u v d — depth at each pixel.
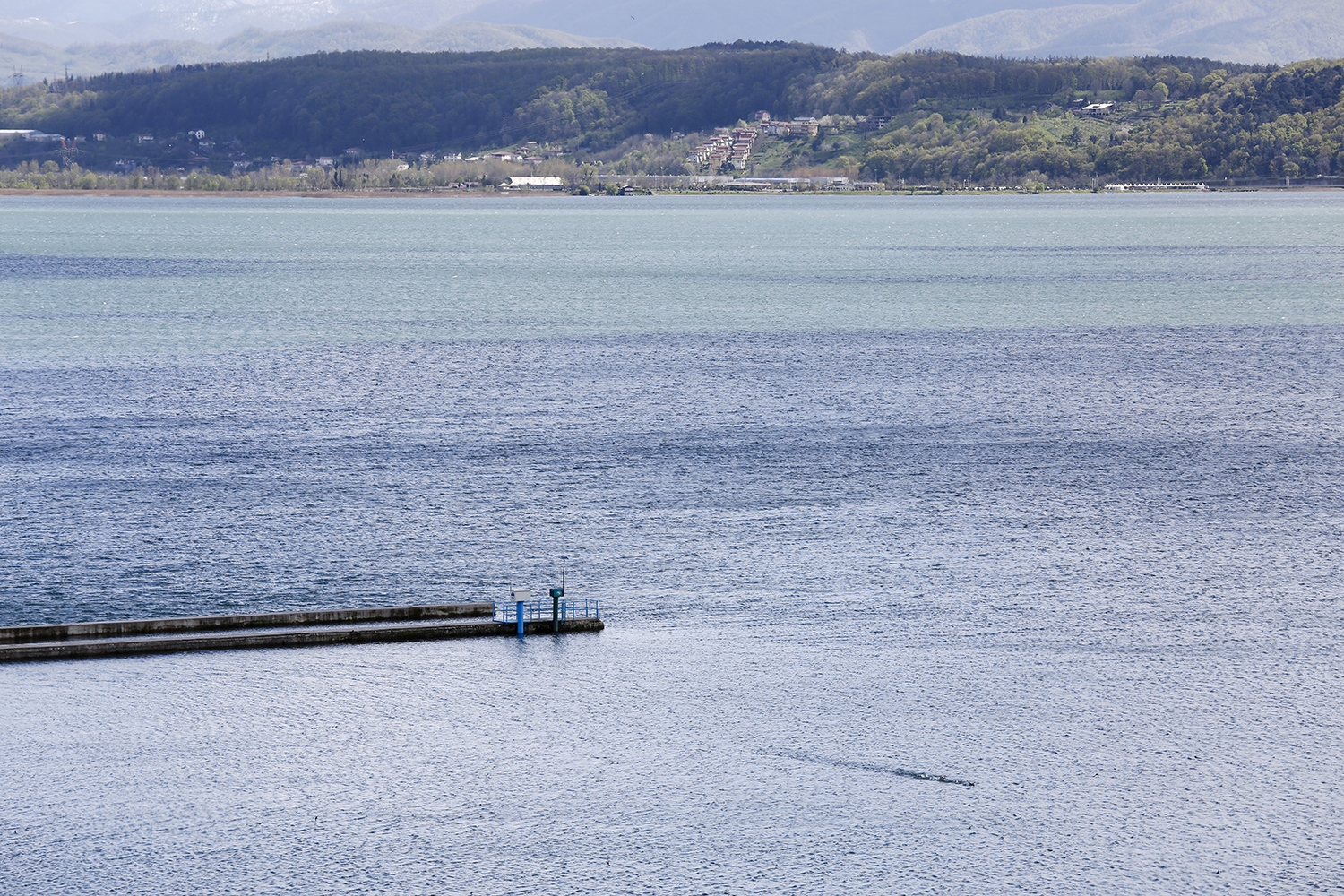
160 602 70.06
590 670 61.12
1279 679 60.41
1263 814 48.41
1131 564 77.25
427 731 54.78
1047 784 50.56
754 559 78.12
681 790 49.97
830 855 45.72
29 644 61.81
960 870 44.91
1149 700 58.06
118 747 53.09
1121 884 44.16
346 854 45.53
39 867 44.59
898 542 81.69
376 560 77.56
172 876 44.16
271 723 55.47
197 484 94.81
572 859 45.38
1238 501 91.88
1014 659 62.81
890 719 56.00
